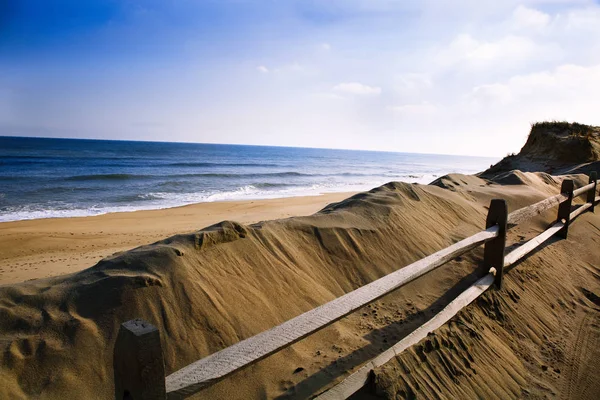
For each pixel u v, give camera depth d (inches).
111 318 97.2
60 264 312.5
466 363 107.9
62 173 1235.2
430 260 109.8
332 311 80.1
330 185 1235.2
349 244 162.7
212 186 1039.0
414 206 216.4
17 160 1733.5
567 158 670.5
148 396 47.7
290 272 136.7
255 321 110.7
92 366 88.0
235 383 89.4
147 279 105.9
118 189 896.3
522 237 221.1
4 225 487.5
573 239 240.5
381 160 4335.6
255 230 147.0
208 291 112.1
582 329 150.0
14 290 104.0
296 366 97.6
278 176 1489.9
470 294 131.3
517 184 366.0
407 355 98.6
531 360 125.0
